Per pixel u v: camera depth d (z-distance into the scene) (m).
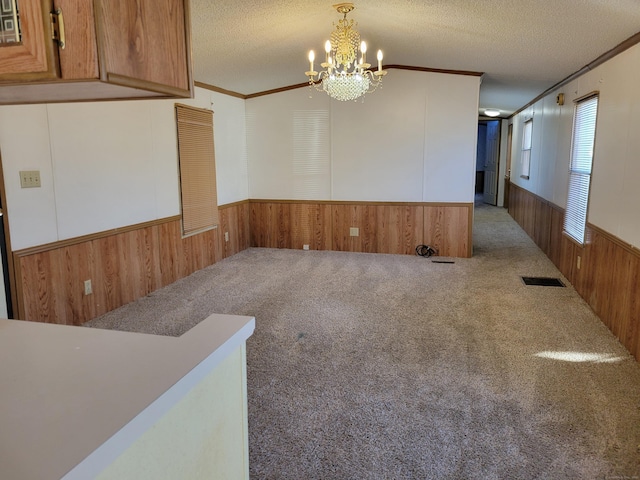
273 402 2.46
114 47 0.86
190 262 5.10
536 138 6.88
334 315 3.78
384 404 2.44
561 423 2.25
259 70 5.04
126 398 0.86
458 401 2.46
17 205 3.04
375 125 5.92
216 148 5.61
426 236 6.00
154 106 4.39
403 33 3.96
